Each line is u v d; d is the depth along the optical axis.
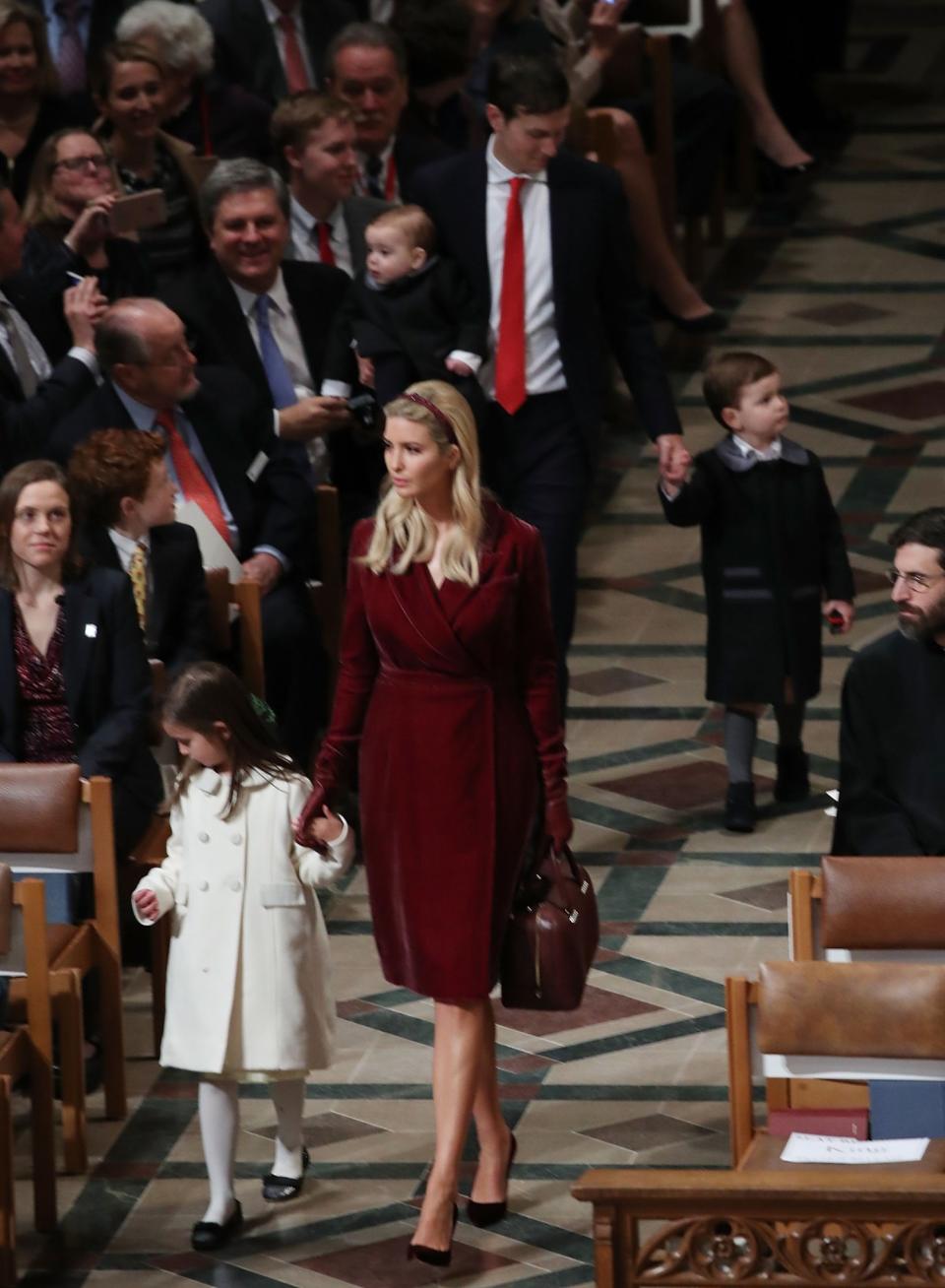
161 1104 22.78
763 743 30.70
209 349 28.59
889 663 20.41
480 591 19.00
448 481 19.08
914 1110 18.38
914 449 38.75
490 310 27.92
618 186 27.91
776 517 27.64
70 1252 20.33
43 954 20.33
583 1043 23.64
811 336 42.84
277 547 27.53
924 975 17.86
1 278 27.45
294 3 36.72
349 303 28.89
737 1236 15.69
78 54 36.41
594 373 27.98
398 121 34.16
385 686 19.55
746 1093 18.36
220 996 20.19
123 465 24.53
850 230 47.44
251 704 20.45
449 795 19.25
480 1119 20.30
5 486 23.08
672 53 44.06
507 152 27.45
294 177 31.28
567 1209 20.64
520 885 19.72
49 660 23.30
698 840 28.05
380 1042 23.88
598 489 38.25
